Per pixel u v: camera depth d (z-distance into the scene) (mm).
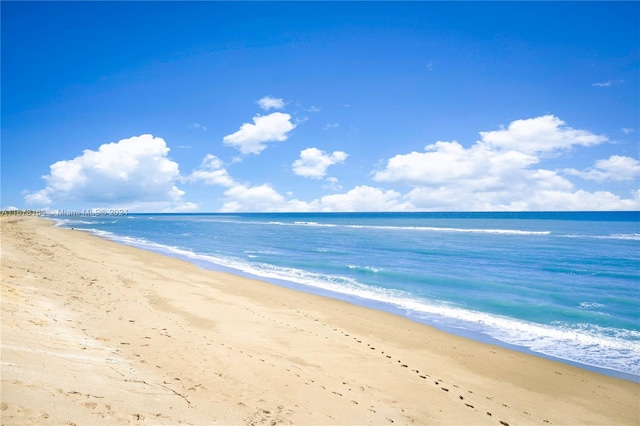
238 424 5352
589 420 7508
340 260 30156
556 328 13578
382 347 11039
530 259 29578
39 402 4363
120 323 10406
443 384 8617
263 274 23938
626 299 17406
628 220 106000
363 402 7090
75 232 53531
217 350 8969
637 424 7449
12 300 10000
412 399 7582
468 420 6906
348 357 9734
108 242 40094
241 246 40906
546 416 7543
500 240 45344
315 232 64500
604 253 32500
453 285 20672
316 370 8562
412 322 14180
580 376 9695
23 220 76375
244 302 15695
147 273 21312
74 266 19766
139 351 8188
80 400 4793
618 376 9766
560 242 42031
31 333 7492
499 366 10172
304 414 6129
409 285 20781
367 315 14906
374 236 54156
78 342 7871
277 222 117688
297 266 27219
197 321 11977
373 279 22422
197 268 25172
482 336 12773
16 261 17344
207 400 6055
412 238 49969
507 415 7371
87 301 12531
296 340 10812
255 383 7207
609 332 13141
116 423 4438
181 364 7719
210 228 79688
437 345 11656
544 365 10367
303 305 16016
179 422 4938
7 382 4637
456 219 139125
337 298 17812
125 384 5938
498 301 17234
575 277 22578
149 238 51281
